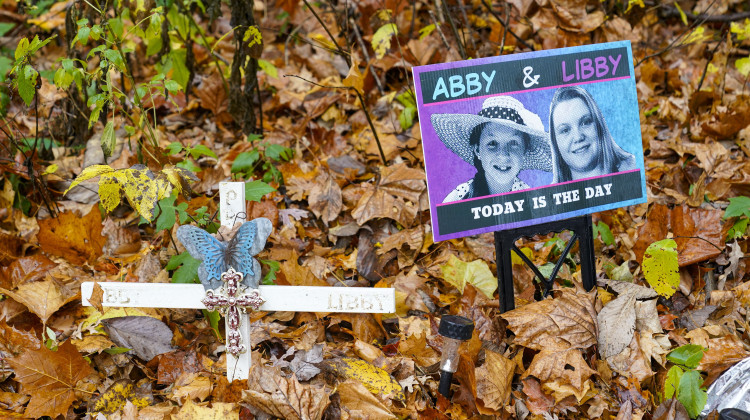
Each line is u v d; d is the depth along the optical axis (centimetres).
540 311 257
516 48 441
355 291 234
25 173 340
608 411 241
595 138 264
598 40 434
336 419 226
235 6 360
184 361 254
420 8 473
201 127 417
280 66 470
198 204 313
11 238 308
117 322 255
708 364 250
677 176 357
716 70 430
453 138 246
